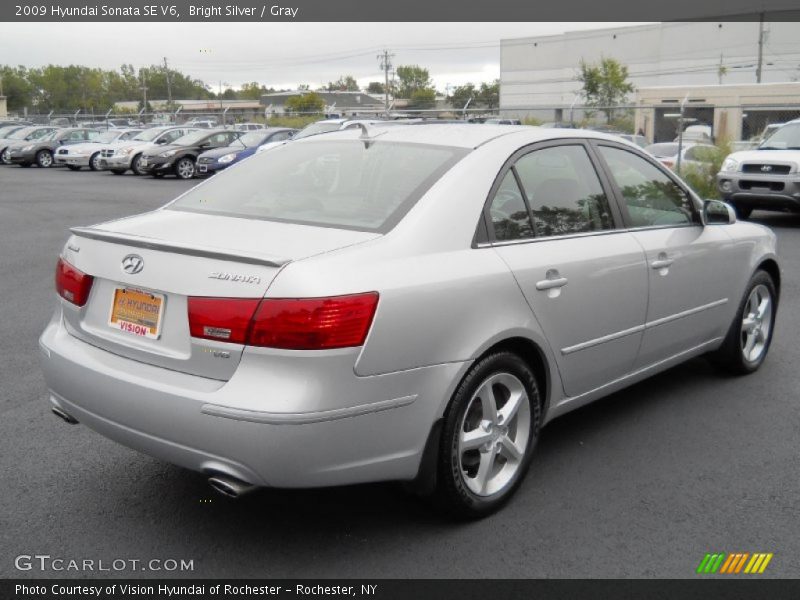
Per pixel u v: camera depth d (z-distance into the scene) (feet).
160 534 11.23
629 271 13.64
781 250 36.22
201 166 82.12
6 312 24.27
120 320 10.82
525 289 11.67
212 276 9.87
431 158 12.24
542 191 12.80
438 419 10.69
